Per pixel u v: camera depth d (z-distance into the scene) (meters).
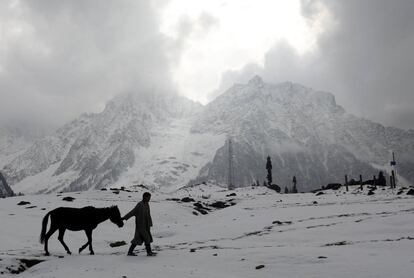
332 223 34.59
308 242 26.72
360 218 35.88
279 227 36.22
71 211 23.66
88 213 23.75
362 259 17.97
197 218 57.84
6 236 32.66
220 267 19.19
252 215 49.94
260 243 27.70
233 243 28.39
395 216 32.59
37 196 72.38
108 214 23.97
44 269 19.86
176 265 19.77
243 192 120.94
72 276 17.70
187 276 17.25
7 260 20.73
